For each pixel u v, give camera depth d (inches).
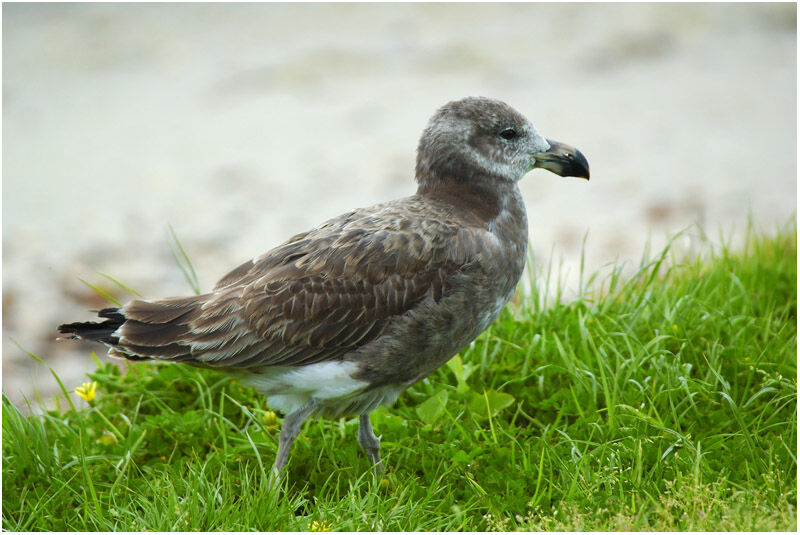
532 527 306.2
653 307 417.4
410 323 332.8
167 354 329.7
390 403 355.3
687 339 392.5
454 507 316.5
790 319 434.0
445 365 407.5
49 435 387.5
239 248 684.1
